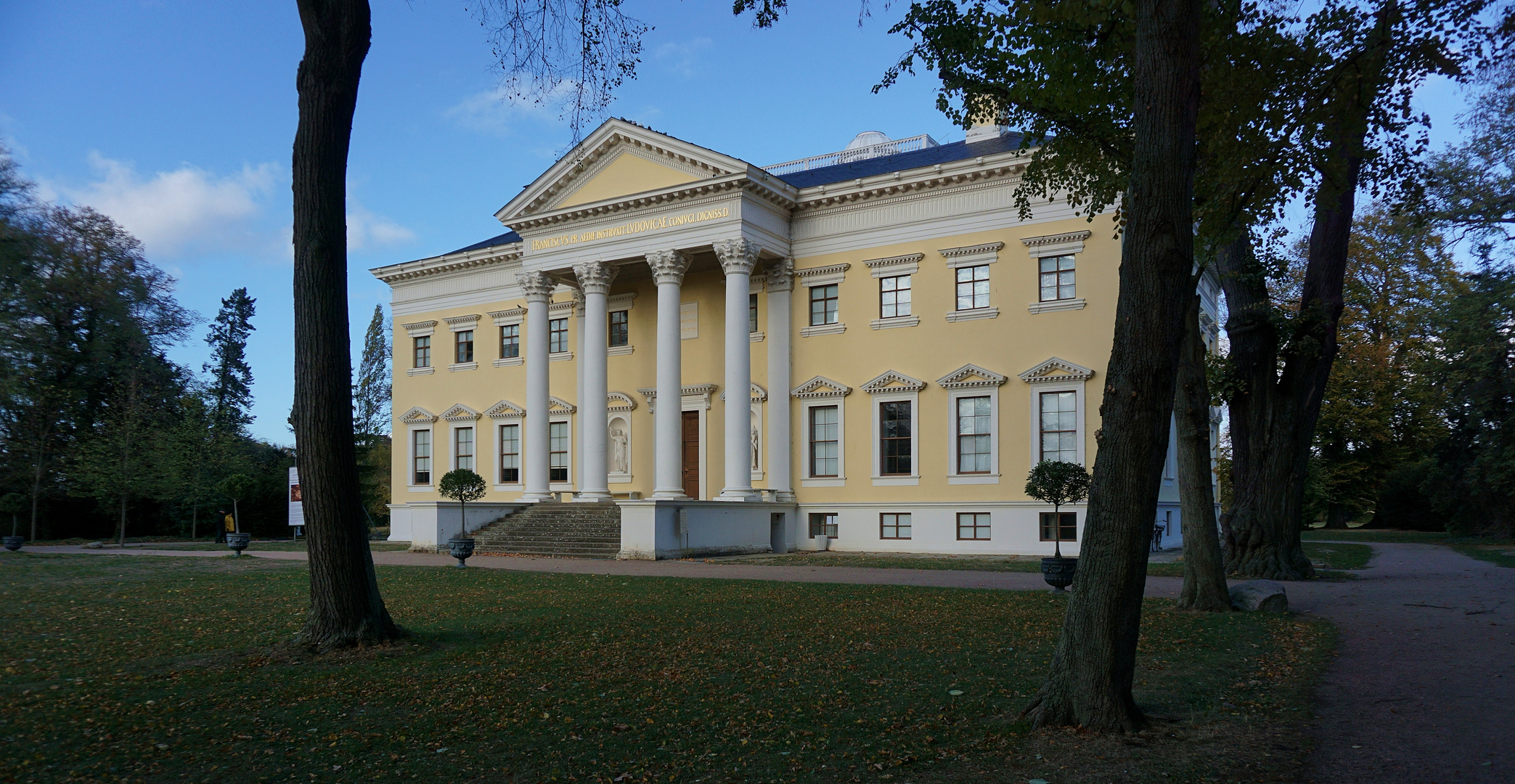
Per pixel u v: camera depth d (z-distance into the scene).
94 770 6.46
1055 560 16.70
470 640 11.62
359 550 11.16
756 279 33.56
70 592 17.69
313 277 10.84
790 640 11.55
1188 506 14.54
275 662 10.13
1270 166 13.57
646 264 34.97
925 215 30.83
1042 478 18.45
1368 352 42.28
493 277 40.16
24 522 43.41
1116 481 7.13
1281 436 20.20
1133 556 7.12
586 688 8.90
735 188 30.45
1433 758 6.64
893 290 31.39
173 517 46.78
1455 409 36.69
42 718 7.82
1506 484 34.41
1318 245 20.56
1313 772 6.36
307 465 10.94
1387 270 43.22
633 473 36.12
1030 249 29.11
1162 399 7.05
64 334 43.12
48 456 41.31
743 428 30.56
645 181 32.78
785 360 32.69
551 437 38.28
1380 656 10.47
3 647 11.43
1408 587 17.83
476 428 39.94
